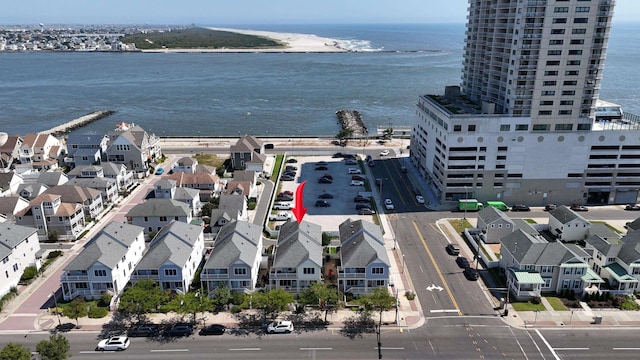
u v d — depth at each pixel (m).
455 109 118.06
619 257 79.69
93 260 74.94
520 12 104.12
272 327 68.81
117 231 84.12
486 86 127.44
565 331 68.88
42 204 96.56
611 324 70.38
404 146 170.62
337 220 108.25
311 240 84.69
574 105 108.75
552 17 102.38
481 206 114.00
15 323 70.75
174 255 77.38
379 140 177.50
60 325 70.12
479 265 87.50
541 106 108.81
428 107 130.62
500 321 71.25
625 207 114.94
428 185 130.75
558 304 75.12
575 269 76.69
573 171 114.06
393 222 107.00
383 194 124.62
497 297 77.56
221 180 134.50
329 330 69.75
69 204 100.31
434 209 114.44
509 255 81.88
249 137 151.12
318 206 116.38
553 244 78.88
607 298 76.00
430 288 80.12
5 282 77.81
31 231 86.69
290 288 78.25
